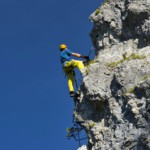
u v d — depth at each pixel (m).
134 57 34.97
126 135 32.25
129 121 32.66
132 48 36.66
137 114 32.16
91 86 35.44
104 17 38.84
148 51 35.06
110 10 38.97
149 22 35.88
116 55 36.91
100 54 38.09
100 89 35.12
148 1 36.56
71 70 38.50
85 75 36.72
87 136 35.59
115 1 39.03
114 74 34.91
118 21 38.31
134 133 31.83
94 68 36.47
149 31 35.59
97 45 39.59
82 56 38.50
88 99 35.91
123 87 33.88
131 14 36.81
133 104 32.59
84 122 35.88
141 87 32.53
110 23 38.53
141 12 36.31
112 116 33.91
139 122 31.80
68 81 38.31
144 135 31.00
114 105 34.12
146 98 32.22
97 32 39.72
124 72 34.28
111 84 35.00
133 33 37.28
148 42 35.81
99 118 35.38
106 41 38.53
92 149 34.16
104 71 35.94
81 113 36.41
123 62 34.94
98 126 34.56
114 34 38.34
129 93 33.19
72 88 37.88
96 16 39.47
